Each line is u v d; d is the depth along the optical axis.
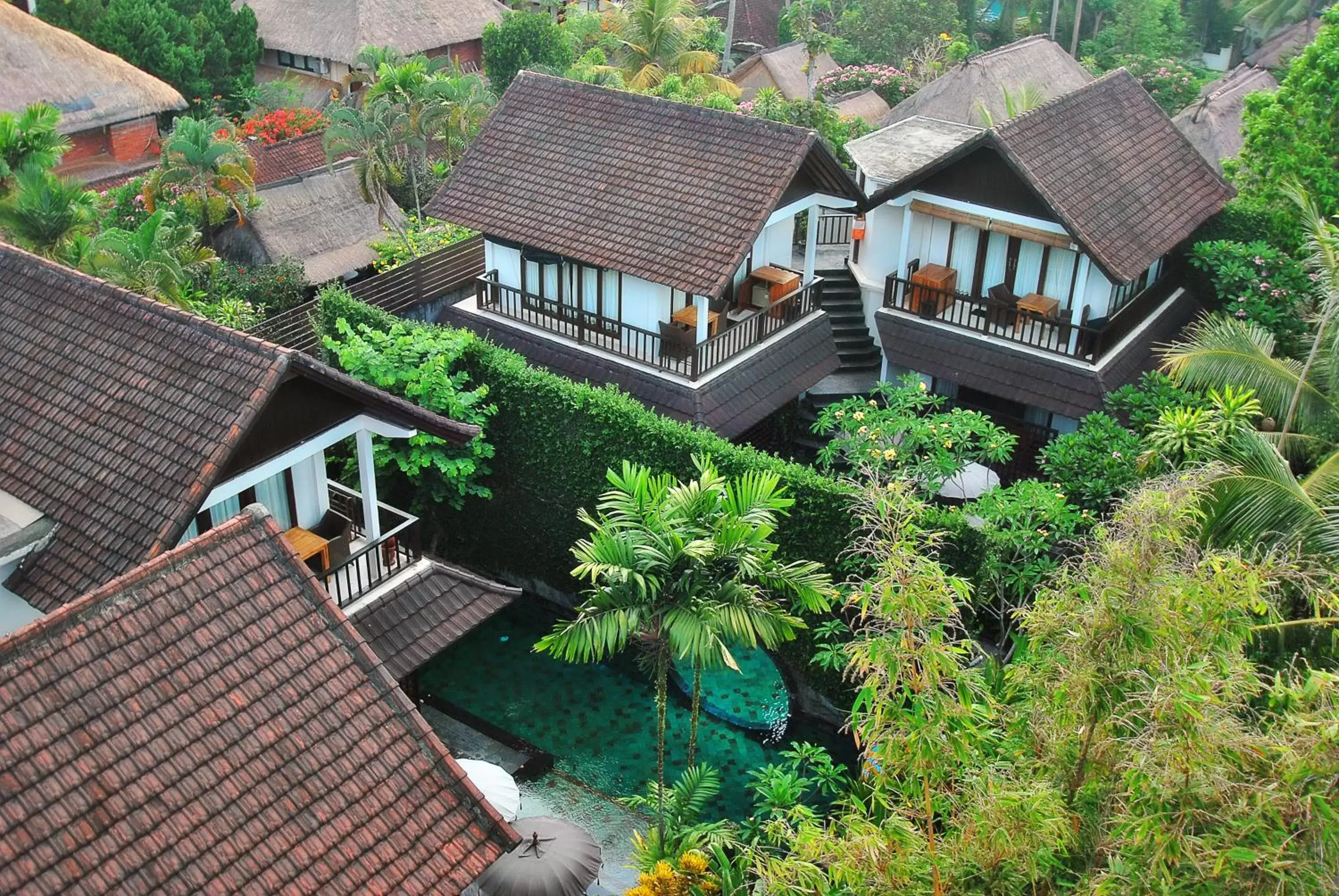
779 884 13.62
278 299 33.56
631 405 23.62
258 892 11.95
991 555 20.33
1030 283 28.05
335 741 13.28
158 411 17.09
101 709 12.23
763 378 26.48
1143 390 26.08
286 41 60.16
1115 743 12.59
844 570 21.80
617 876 19.52
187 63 53.84
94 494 16.67
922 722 12.55
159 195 35.50
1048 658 13.59
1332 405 22.00
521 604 26.55
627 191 26.09
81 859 11.39
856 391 30.11
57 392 17.91
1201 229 30.05
